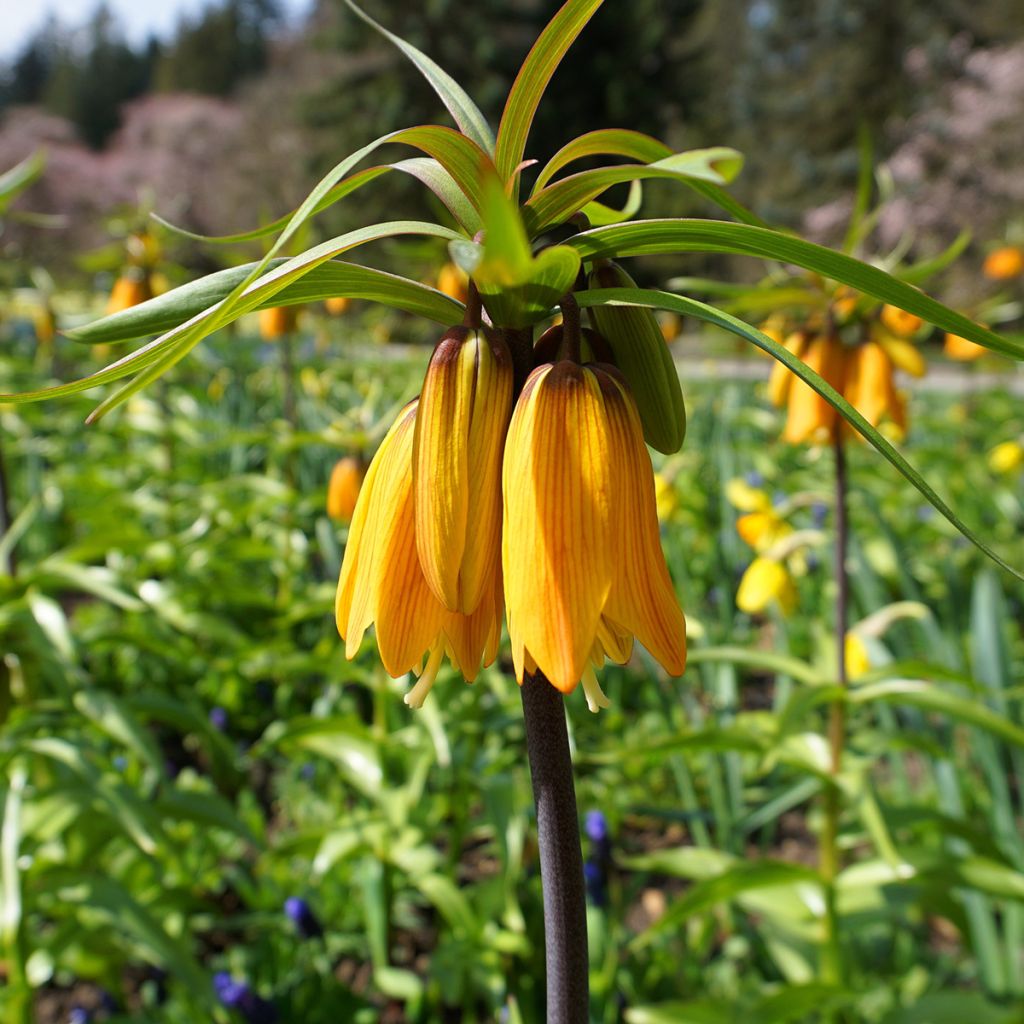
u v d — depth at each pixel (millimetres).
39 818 394
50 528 931
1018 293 3664
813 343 447
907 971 493
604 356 187
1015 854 457
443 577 164
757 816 535
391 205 4316
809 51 6160
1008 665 490
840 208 5191
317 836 479
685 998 467
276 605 667
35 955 437
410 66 4621
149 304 174
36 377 1359
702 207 3580
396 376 1561
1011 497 1050
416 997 467
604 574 164
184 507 873
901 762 558
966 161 4715
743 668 849
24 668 440
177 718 470
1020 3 5219
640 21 4207
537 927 465
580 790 565
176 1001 454
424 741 505
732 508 950
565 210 176
